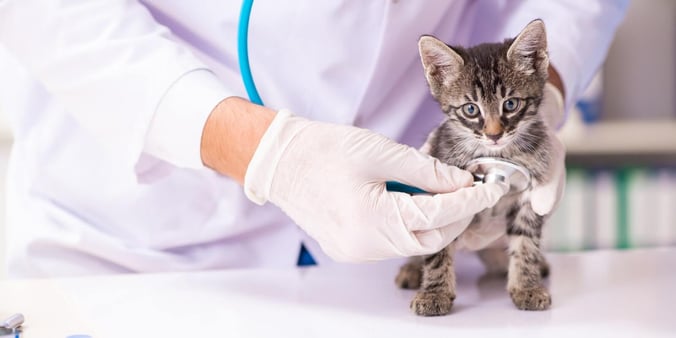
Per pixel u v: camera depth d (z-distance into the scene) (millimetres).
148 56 1768
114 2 1858
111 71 1757
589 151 4500
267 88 2021
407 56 2033
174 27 2066
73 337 1327
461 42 2240
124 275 1861
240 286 1756
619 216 4547
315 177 1614
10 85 2135
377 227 1572
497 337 1373
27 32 1822
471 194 1556
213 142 1677
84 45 1797
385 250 1607
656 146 4602
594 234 4551
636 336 1362
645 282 1764
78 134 2070
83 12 1825
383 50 1938
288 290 1730
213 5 1989
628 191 4527
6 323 1391
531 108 1782
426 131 2182
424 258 1707
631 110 5992
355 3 1947
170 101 1711
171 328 1425
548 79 2041
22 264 2023
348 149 1604
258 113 1672
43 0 1820
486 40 2287
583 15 2232
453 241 1723
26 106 2115
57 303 1588
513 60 1741
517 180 1694
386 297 1686
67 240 1995
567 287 1730
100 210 2078
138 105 1738
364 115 2074
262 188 1662
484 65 1750
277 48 1979
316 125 1646
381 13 1963
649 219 4559
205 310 1550
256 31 1964
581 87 2250
